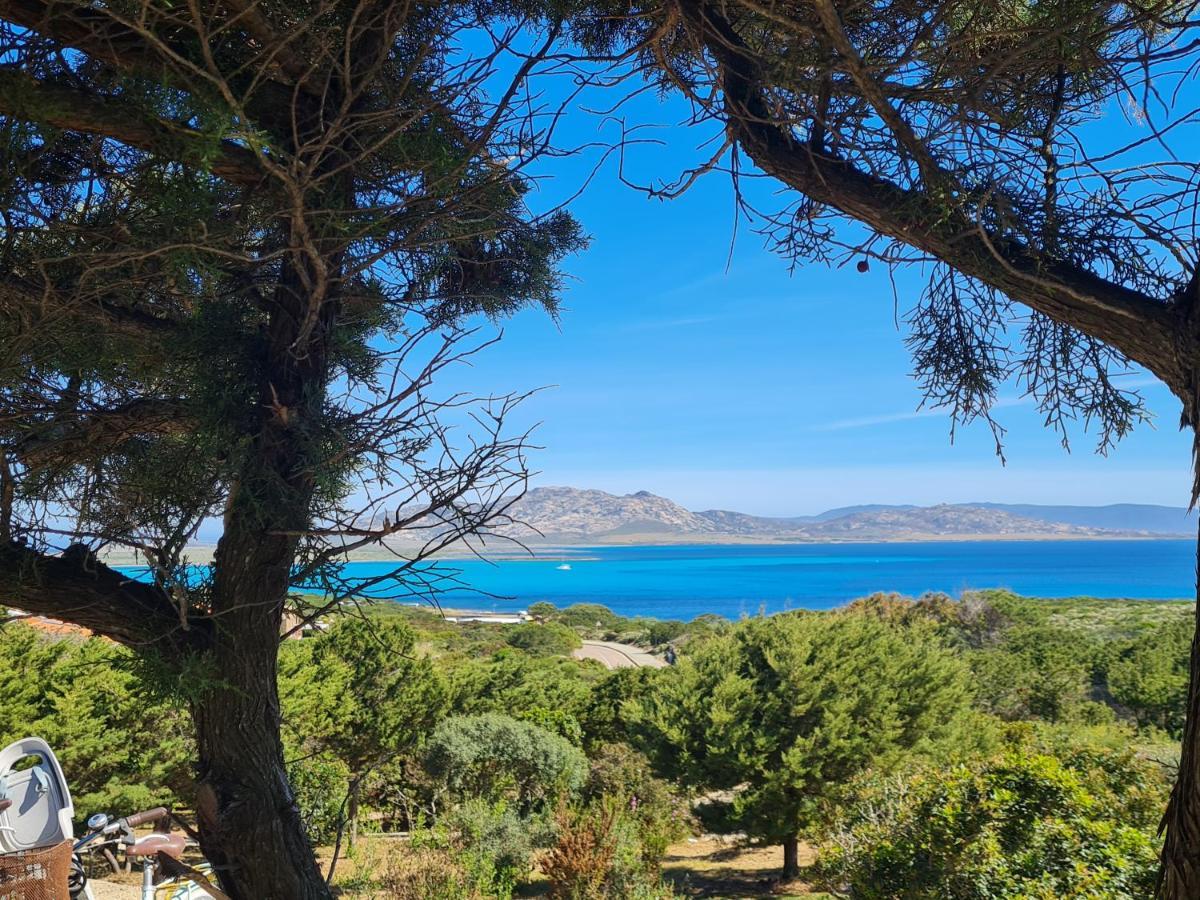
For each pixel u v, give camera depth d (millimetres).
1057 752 5215
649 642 61719
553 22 2002
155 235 1654
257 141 1427
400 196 1892
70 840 2043
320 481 1860
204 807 2049
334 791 7488
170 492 1943
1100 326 1657
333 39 1755
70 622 1988
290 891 2070
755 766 12492
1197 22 1520
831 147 1883
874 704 12594
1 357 1707
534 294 2457
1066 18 1582
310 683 12297
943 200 1649
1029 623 28109
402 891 6871
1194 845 1453
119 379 2135
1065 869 4023
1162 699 18703
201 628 2043
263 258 1615
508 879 8617
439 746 12289
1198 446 1498
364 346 2305
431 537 1837
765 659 13352
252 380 2000
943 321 2037
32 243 1726
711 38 1919
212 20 1402
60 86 1532
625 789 13398
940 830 4613
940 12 1608
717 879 13469
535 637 47562
